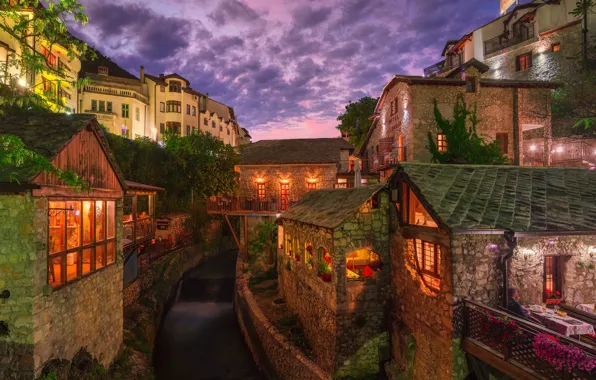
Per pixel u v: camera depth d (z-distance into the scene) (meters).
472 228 7.91
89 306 9.04
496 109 19.81
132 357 11.13
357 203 11.29
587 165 20.56
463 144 18.78
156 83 46.69
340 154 26.27
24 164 6.22
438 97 19.44
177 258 23.56
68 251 8.09
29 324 6.79
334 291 10.88
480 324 7.67
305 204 16.36
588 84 19.86
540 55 25.83
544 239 8.65
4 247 6.83
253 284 19.56
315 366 10.60
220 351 14.94
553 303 8.79
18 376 6.72
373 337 11.07
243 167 25.83
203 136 35.47
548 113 19.92
